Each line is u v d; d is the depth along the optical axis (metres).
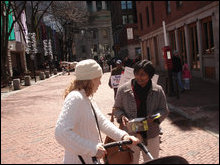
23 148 5.67
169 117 7.36
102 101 10.80
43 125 7.67
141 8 27.33
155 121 2.87
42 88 18.86
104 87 15.80
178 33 19.48
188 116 7.03
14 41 36.09
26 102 12.51
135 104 2.89
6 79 24.47
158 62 26.31
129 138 2.13
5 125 7.90
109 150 2.20
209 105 7.74
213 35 13.49
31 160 4.96
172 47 21.31
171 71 10.55
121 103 3.00
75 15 22.77
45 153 5.31
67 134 1.90
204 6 14.11
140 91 2.88
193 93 10.47
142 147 2.10
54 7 28.86
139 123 2.65
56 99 12.82
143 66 2.78
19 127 7.56
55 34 39.09
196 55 16.81
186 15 16.86
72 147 1.91
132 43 49.56
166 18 20.22
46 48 38.88
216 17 13.04
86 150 1.92
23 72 36.12
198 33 15.69
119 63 7.78
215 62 13.47
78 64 2.11
